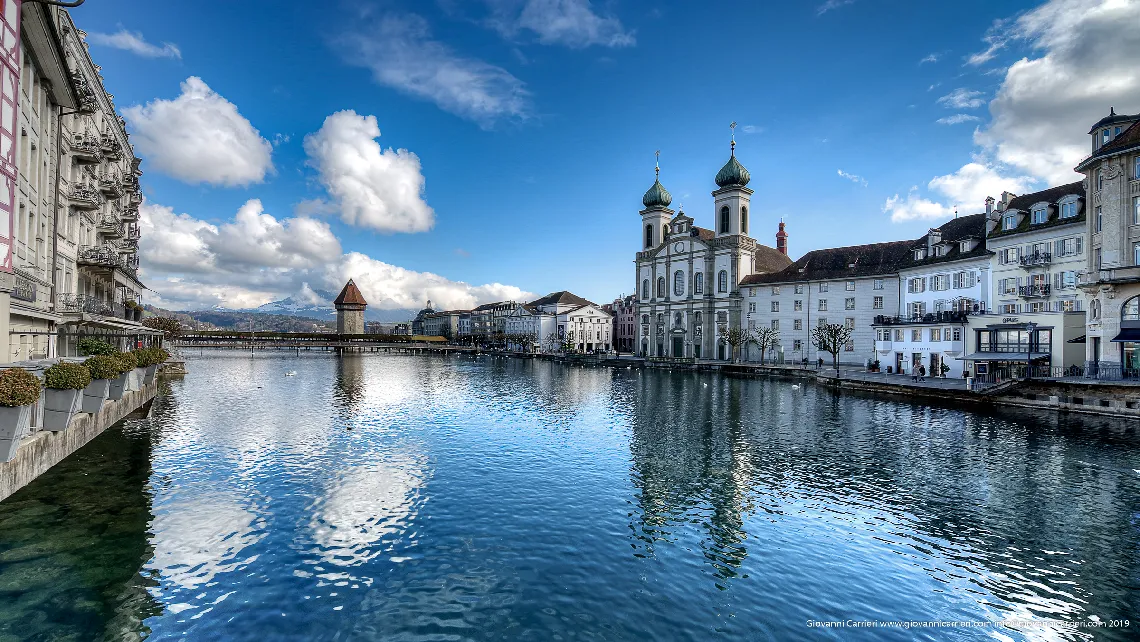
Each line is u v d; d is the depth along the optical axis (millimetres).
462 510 20984
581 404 52875
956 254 73625
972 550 17781
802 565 16672
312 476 24875
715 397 58406
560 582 15352
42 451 19312
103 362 23891
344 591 14516
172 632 12305
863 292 91812
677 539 18531
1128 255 44625
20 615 12578
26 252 31984
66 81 35656
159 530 17859
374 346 187625
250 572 15383
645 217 136000
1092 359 47469
